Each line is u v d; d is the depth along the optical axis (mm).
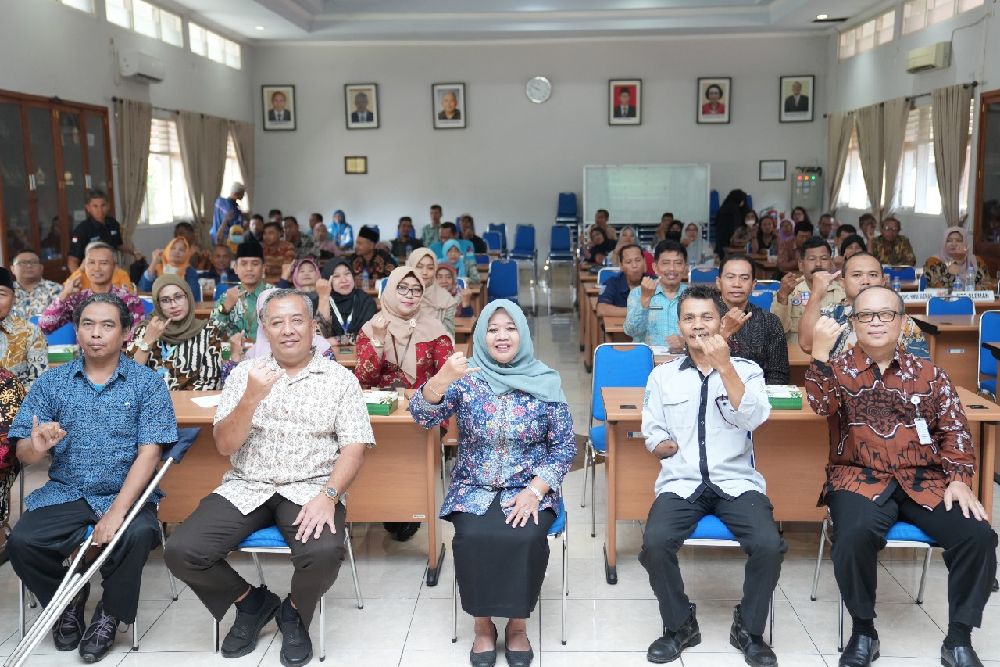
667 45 15039
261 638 3133
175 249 8188
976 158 10148
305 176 15484
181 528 2828
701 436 2994
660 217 15227
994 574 2752
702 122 15180
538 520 2854
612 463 3467
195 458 3605
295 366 3059
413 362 4012
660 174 15133
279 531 2924
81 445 2992
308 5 13281
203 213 12930
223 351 4297
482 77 15250
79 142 9781
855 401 2928
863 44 13461
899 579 3484
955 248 7559
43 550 2912
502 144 15406
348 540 3305
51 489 3025
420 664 2939
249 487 2953
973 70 10180
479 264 11367
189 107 12641
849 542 2781
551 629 3162
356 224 15609
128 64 10562
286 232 12336
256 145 15406
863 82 13359
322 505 2863
